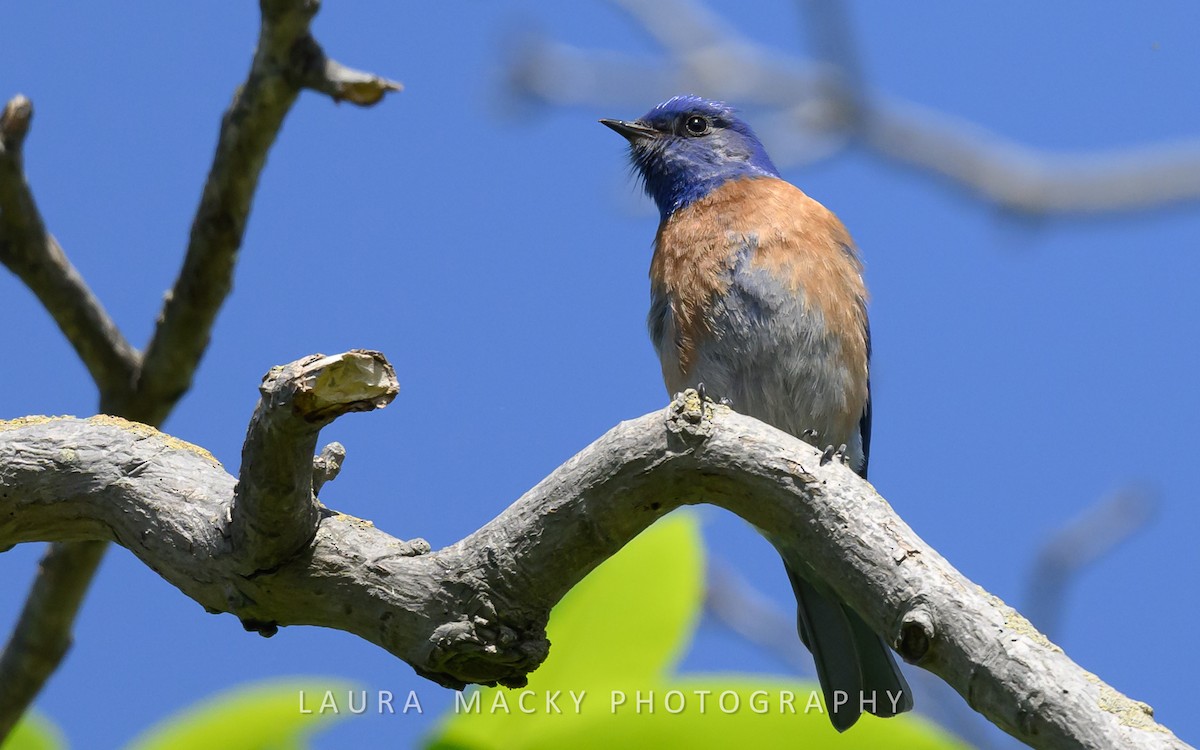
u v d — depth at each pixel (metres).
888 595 6.66
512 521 7.09
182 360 10.45
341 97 9.32
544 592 7.08
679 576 7.93
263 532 6.95
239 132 9.52
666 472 7.05
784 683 7.22
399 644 7.16
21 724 8.12
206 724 7.47
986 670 6.31
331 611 7.20
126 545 7.60
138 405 10.60
